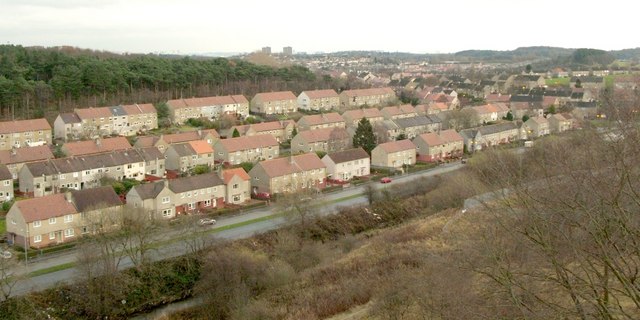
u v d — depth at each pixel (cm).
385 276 4966
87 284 5284
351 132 11881
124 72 14550
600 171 2158
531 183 2584
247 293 5091
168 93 14962
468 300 2859
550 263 2414
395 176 9800
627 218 2053
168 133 12400
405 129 12575
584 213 2164
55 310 5050
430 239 5894
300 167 8931
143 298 5431
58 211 6538
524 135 12612
